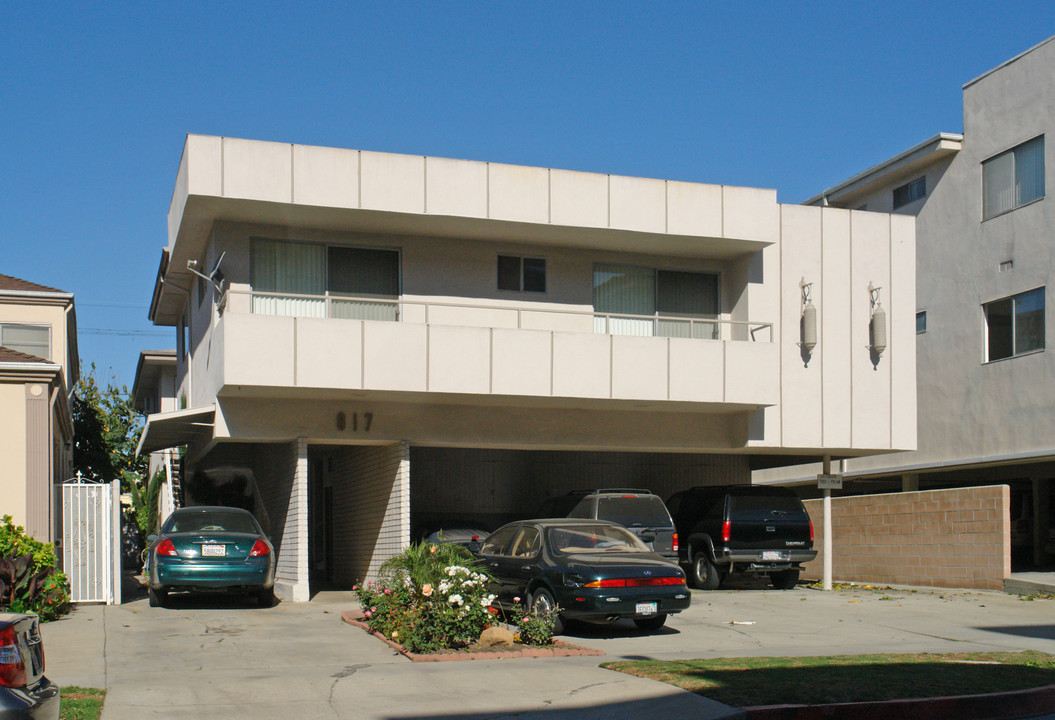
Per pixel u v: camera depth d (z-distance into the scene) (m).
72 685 9.56
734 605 16.98
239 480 25.28
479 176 18.39
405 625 11.88
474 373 17.86
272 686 9.66
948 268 27.69
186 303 24.45
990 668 10.41
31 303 23.94
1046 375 24.38
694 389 19.17
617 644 12.68
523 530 14.42
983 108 26.72
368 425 18.84
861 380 21.56
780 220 21.34
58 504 17.48
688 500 21.14
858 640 13.16
